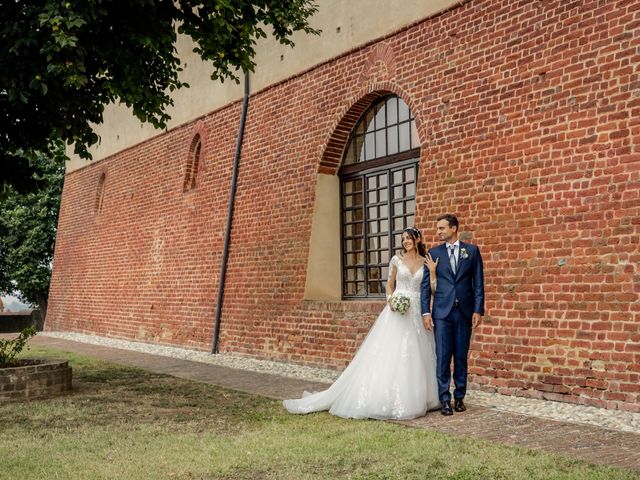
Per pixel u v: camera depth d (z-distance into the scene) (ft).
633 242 24.13
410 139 36.09
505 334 28.22
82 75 24.57
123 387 30.35
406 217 36.14
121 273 62.03
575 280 25.90
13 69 24.58
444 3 32.58
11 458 17.71
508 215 28.63
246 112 47.34
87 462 17.28
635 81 24.52
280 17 29.78
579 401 25.26
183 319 51.55
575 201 26.16
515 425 21.22
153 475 16.03
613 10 25.38
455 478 15.05
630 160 24.45
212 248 49.08
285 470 16.29
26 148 30.22
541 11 28.04
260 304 43.34
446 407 23.08
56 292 75.56
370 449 18.06
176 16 28.14
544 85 27.66
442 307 23.71
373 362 23.39
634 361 23.72
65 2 23.76
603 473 15.14
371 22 37.04
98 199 69.67
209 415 23.57
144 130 61.21
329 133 39.50
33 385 27.32
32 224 87.35
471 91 30.81
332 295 40.27
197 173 52.29
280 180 43.09
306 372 36.19
